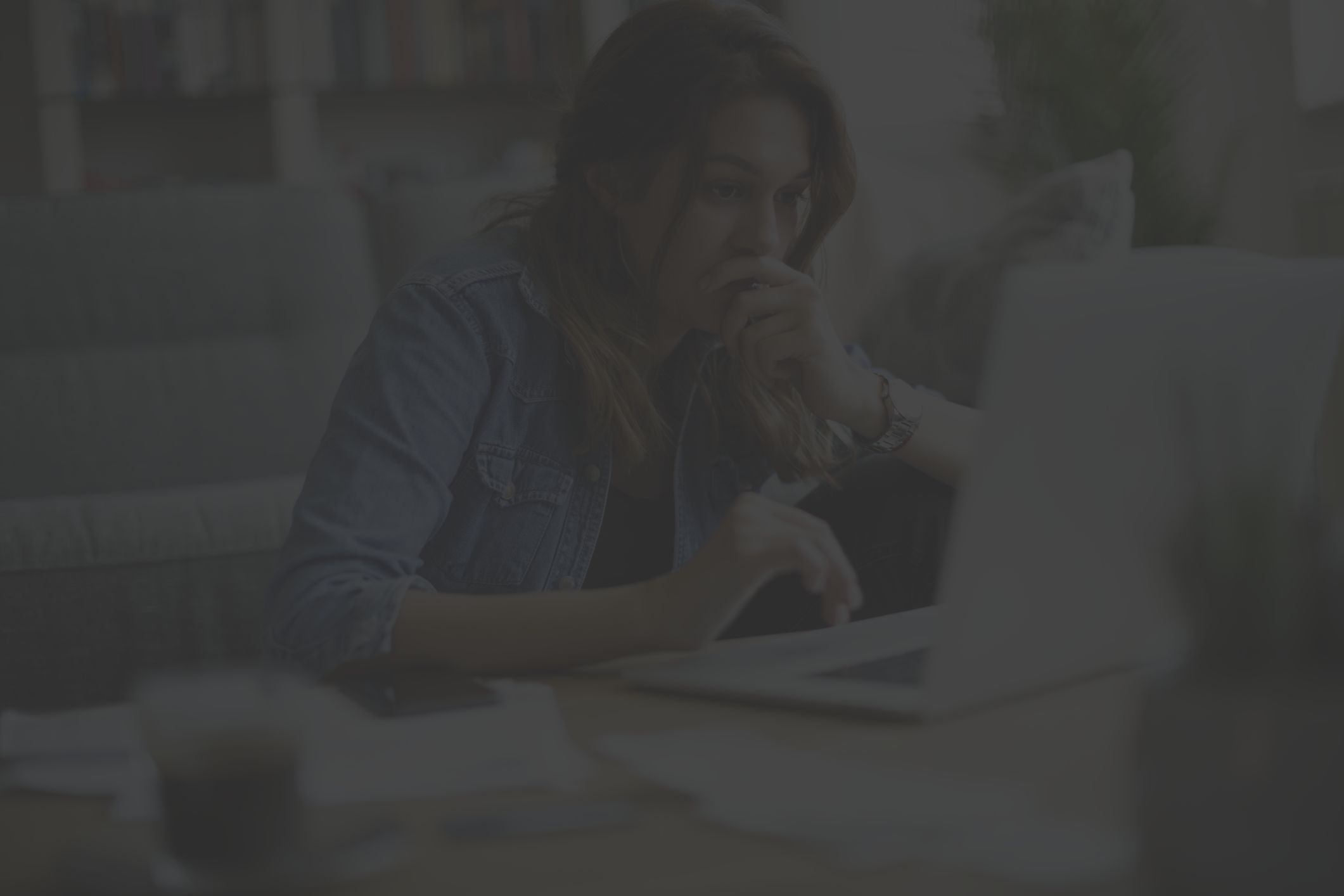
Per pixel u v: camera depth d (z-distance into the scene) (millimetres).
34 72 3551
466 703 675
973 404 1704
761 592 1308
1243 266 690
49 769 608
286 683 496
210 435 2629
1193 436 411
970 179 2828
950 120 3082
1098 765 555
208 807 467
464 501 1223
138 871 476
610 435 1251
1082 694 673
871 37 3566
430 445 1119
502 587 1236
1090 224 1731
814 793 529
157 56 3650
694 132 1144
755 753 595
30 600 1851
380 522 1029
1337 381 2773
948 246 1944
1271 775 374
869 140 3031
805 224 1301
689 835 508
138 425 2602
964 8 3223
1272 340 659
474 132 4074
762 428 1324
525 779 581
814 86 1162
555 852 493
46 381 2600
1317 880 372
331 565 964
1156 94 2803
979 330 1746
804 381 1220
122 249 2699
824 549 805
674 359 1336
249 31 3709
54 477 2531
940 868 458
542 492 1239
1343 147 2941
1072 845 466
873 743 613
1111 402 588
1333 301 688
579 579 1256
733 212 1184
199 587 1911
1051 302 546
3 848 531
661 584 828
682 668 808
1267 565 389
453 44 3861
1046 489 587
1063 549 615
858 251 2547
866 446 1262
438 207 2859
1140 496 625
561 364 1247
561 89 1358
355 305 2814
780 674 755
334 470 1060
